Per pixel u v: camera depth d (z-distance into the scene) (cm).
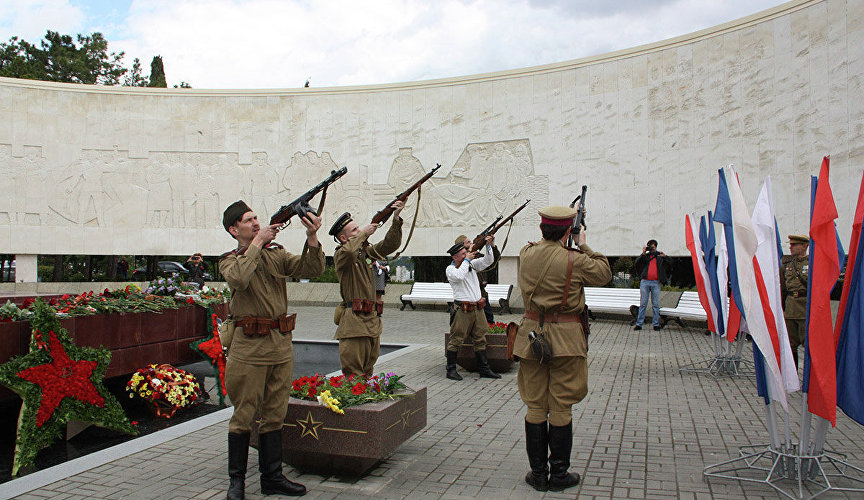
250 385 394
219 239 1959
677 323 1382
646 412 622
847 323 400
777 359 422
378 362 923
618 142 1627
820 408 390
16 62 3309
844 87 1308
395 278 2628
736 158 1463
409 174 1867
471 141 1806
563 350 407
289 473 446
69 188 1928
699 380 786
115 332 627
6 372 496
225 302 779
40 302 526
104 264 3378
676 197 1541
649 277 1308
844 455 468
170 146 1977
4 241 1880
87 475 437
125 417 568
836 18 1323
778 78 1409
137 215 1953
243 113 1984
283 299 417
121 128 1962
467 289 792
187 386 670
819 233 396
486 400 674
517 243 1734
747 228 426
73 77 3603
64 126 1934
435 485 419
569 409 415
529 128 1741
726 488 410
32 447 490
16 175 1895
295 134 1962
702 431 552
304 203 416
